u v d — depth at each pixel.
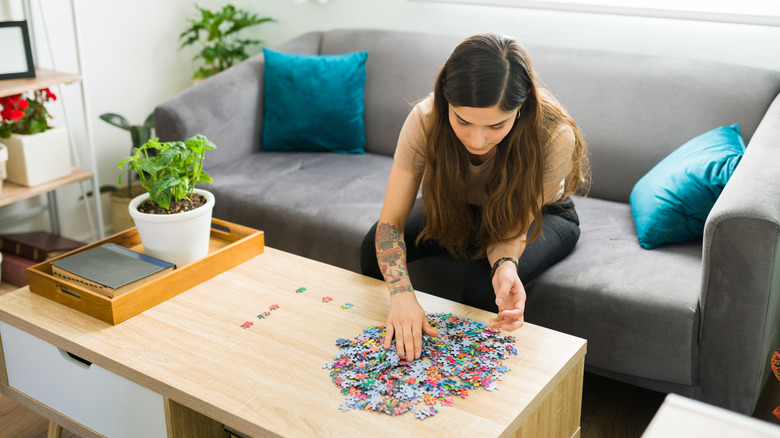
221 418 1.19
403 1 2.91
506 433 1.14
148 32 3.16
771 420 1.84
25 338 1.51
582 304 1.75
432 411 1.17
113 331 1.43
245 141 2.73
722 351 1.65
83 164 3.00
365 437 1.11
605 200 2.35
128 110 3.15
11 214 2.75
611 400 1.96
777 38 2.29
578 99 2.37
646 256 1.87
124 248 1.67
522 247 1.63
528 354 1.34
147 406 1.33
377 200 2.26
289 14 3.23
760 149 1.80
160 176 1.66
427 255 1.88
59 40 2.80
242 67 2.77
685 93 2.24
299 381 1.26
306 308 1.51
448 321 1.44
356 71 2.72
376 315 1.48
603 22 2.53
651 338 1.69
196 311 1.50
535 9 2.60
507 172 1.54
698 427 0.54
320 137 2.73
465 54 1.33
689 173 1.88
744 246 1.55
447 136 1.53
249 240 1.74
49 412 1.55
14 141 2.41
